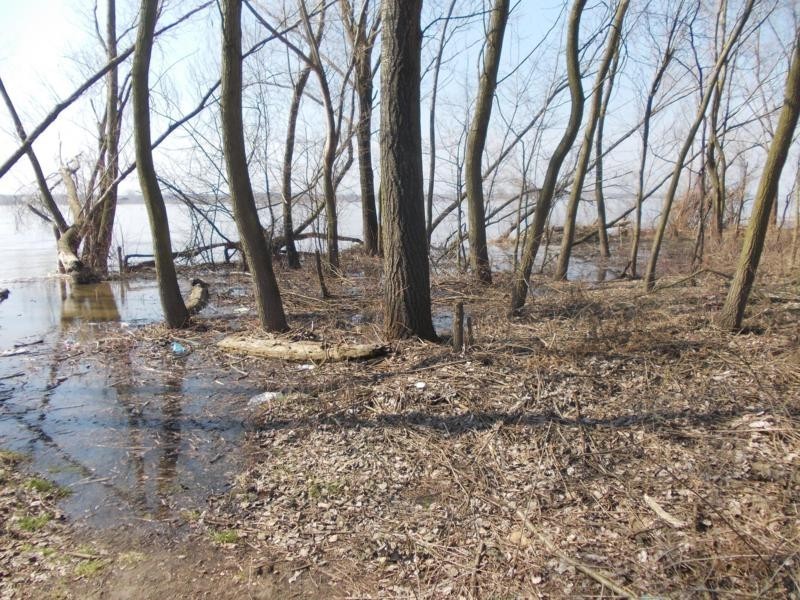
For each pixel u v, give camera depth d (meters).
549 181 8.01
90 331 8.74
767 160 6.27
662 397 5.09
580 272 14.19
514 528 3.52
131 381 6.37
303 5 11.02
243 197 7.13
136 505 3.93
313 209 15.34
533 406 5.02
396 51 6.13
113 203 15.13
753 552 3.04
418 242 6.67
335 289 11.15
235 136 6.86
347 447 4.58
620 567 3.10
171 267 8.24
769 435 4.30
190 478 4.28
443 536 3.50
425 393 5.30
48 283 13.79
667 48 10.85
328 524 3.67
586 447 4.36
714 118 14.34
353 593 3.08
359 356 6.41
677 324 7.16
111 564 3.34
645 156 12.30
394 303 6.82
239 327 8.45
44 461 4.57
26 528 3.66
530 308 8.41
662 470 4.00
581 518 3.56
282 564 3.33
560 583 3.04
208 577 3.23
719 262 13.27
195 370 6.66
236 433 4.99
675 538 3.28
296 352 6.69
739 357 5.89
